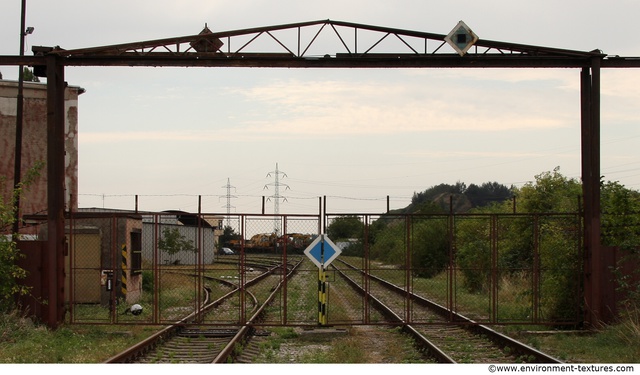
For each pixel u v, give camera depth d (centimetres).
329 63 1634
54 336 1493
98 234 2112
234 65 1633
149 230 3634
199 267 1638
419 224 3681
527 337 1542
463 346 1421
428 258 3531
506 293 2322
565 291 1714
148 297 2375
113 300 1678
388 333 1650
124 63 1627
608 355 1307
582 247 1673
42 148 3475
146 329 1641
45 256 1638
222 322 1797
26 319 1582
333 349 1412
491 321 1773
